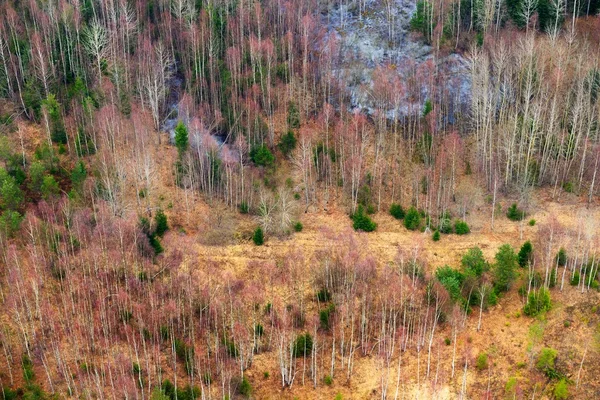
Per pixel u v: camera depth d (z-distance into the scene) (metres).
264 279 76.62
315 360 67.69
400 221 86.12
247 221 85.50
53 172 87.19
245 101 95.50
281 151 93.75
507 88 96.56
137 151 86.00
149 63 97.31
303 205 88.81
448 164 90.62
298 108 97.94
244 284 74.75
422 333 71.12
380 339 70.12
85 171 85.50
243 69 101.19
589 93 88.12
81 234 75.81
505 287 74.56
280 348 66.50
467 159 94.00
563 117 93.62
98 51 97.38
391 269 75.50
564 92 94.94
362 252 79.44
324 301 74.44
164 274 75.25
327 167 91.25
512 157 87.81
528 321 71.44
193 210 86.06
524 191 86.44
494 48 99.44
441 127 97.75
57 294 73.06
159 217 81.56
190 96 95.06
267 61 98.88
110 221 77.12
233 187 87.44
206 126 95.00
